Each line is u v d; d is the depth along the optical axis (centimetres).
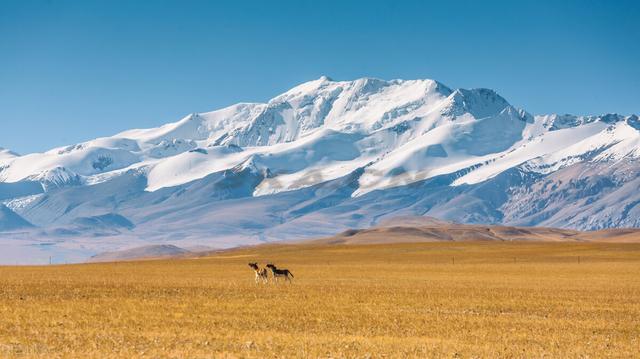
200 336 6631
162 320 7600
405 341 6544
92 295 10138
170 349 6009
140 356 5659
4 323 7144
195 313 8212
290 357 5734
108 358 5553
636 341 6831
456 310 8944
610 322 8006
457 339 6769
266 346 6181
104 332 6756
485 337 6881
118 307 8656
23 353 5691
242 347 6138
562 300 10212
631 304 9788
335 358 5719
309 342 6394
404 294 10938
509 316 8419
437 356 5872
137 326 7162
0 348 5878
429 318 8106
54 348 5941
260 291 11231
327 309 8788
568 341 6725
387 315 8300
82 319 7538
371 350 6091
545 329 7425
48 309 8300
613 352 6244
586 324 7812
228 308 8725
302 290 11531
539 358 5900
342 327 7375
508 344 6538
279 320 7744
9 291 10519
